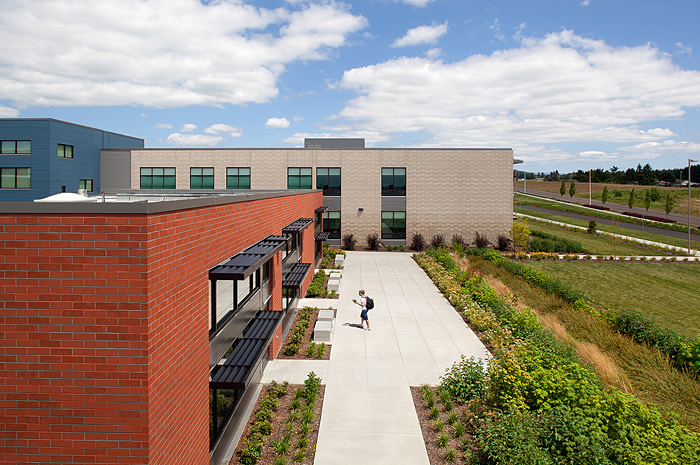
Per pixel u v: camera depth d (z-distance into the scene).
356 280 25.98
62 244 5.12
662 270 31.55
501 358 11.42
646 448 7.48
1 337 5.20
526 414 8.66
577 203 96.62
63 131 32.81
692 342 14.01
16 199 31.34
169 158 38.47
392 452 8.91
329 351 14.43
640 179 142.75
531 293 21.67
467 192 38.97
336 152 38.94
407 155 38.94
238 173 38.84
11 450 5.27
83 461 5.25
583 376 9.95
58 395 5.21
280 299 15.02
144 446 5.20
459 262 31.20
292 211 18.12
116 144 40.38
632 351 13.91
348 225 39.28
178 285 6.16
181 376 6.30
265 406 10.34
